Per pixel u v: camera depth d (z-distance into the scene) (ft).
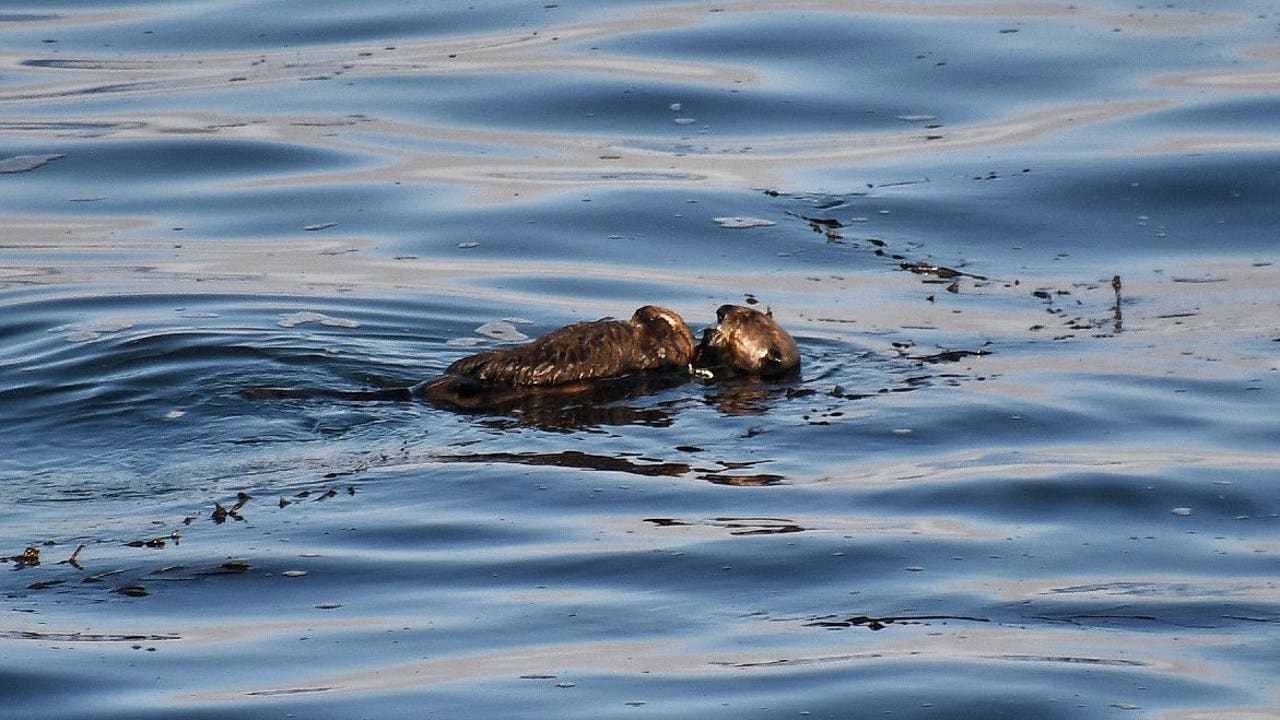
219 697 71.92
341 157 168.25
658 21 204.13
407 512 91.56
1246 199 154.51
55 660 75.20
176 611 80.43
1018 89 180.86
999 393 110.83
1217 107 173.27
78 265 142.82
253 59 196.85
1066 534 90.33
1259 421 106.32
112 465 98.12
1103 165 161.79
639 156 167.43
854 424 104.99
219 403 107.24
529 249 146.82
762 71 187.32
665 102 179.42
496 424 104.17
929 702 71.67
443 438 101.91
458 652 76.38
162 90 186.19
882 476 97.30
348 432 102.83
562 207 155.43
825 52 191.83
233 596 82.02
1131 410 108.27
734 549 87.35
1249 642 77.97
